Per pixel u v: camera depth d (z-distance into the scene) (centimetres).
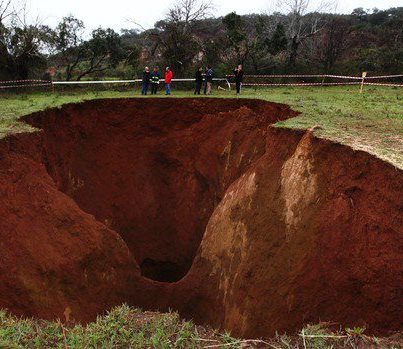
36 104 1597
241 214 1100
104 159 1691
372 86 2725
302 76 2939
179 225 1692
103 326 566
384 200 722
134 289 1112
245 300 921
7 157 1004
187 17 3122
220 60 3141
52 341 527
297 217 896
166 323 597
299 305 788
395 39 4097
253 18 4466
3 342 483
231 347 525
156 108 1764
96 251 1027
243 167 1469
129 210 1680
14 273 836
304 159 955
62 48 3047
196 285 1140
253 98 1706
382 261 677
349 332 524
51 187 1070
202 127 1717
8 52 2734
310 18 4456
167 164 1759
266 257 922
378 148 841
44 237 953
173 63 2956
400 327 617
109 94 2192
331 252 774
